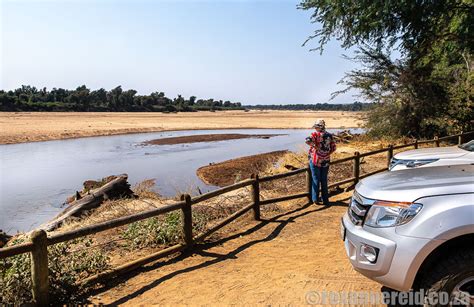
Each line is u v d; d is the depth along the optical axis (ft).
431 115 66.54
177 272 16.26
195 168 66.39
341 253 17.43
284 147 103.09
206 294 13.96
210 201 28.73
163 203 31.60
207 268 16.57
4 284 13.23
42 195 47.91
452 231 9.17
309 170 27.81
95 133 152.35
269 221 23.85
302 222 23.13
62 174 63.16
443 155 20.49
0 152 95.91
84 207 32.63
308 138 26.86
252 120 287.48
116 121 236.63
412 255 9.50
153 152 94.17
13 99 365.40
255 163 65.72
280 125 226.79
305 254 17.60
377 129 72.84
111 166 70.90
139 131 169.68
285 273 15.43
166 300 13.66
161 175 59.52
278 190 33.32
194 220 22.24
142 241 20.08
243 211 22.86
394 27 47.98
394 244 9.78
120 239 20.92
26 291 13.33
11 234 31.76
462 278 9.16
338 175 38.34
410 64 61.98
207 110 558.97
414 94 66.44
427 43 52.80
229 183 50.37
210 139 133.18
